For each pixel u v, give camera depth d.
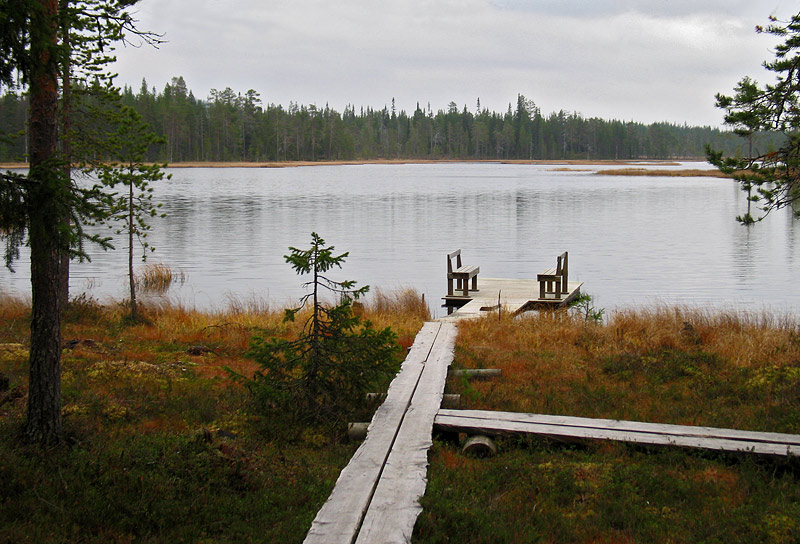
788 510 5.16
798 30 10.49
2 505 4.77
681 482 5.65
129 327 13.73
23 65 5.14
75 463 5.52
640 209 49.66
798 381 8.50
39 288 5.93
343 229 37.25
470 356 10.50
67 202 5.32
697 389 8.80
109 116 13.45
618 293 20.84
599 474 5.84
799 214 11.80
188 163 132.75
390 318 14.48
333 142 176.62
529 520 5.00
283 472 5.72
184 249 29.69
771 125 10.75
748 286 21.88
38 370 5.96
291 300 19.11
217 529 4.76
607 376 9.54
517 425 6.76
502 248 30.75
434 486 5.36
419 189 71.00
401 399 7.51
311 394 7.21
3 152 49.09
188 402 7.93
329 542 4.30
